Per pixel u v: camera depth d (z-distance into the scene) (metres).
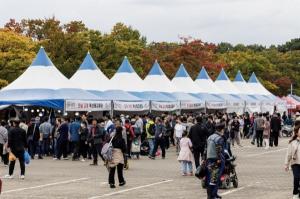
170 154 34.56
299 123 14.55
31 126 30.41
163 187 17.70
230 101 55.44
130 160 29.77
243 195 15.67
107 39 67.38
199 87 53.31
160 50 93.25
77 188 17.38
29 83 35.44
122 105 37.97
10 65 53.28
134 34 86.94
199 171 14.34
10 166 20.31
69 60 58.62
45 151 31.38
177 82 52.38
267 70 106.88
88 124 30.36
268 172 22.83
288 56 123.06
